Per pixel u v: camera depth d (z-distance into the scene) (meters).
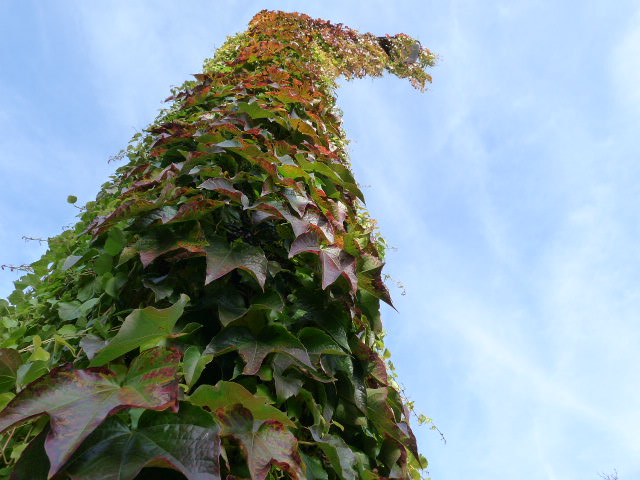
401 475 1.14
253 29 3.38
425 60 6.46
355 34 5.12
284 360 0.97
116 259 1.15
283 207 1.17
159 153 1.54
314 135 1.61
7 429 0.55
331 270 1.07
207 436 0.61
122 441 0.62
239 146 1.26
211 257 0.99
